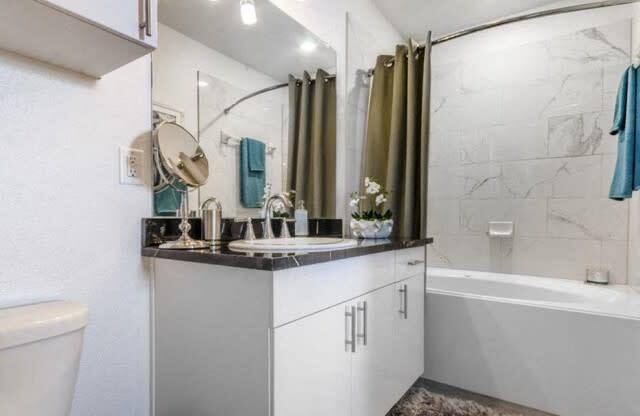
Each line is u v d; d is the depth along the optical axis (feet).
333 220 6.71
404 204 7.05
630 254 7.30
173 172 4.05
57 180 3.21
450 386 6.45
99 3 2.56
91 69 3.31
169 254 3.61
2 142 2.89
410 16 8.77
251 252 3.45
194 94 4.47
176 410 3.69
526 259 8.55
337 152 6.98
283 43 5.75
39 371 2.54
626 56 7.52
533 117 8.50
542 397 5.61
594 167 7.82
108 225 3.59
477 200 9.18
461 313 6.34
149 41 2.89
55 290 3.19
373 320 4.56
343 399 3.90
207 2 4.63
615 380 5.08
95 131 3.49
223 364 3.28
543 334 5.64
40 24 2.52
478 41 9.20
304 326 3.28
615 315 5.13
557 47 8.23
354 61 7.48
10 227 2.93
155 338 3.91
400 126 7.21
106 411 3.57
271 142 5.62
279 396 2.98
